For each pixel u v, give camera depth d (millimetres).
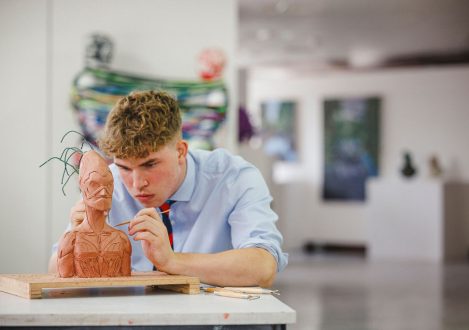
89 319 1557
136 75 4793
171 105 2041
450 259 11414
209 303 1724
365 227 12844
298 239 13234
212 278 2016
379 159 12719
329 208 13062
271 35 9984
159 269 1984
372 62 12102
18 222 4762
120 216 2389
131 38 4820
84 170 1908
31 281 1795
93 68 4746
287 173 13273
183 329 1590
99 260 1889
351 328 5305
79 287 1854
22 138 4777
